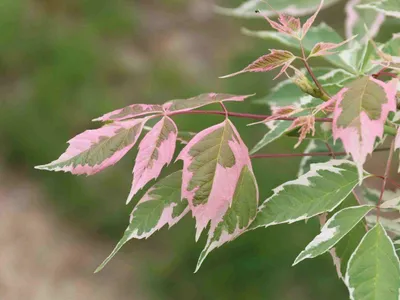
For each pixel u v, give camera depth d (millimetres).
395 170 1582
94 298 2096
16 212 2307
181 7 3260
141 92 2746
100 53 2844
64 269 2188
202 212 784
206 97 840
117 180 2391
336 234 792
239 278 2070
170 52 2980
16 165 2467
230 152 797
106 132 813
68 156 806
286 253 2090
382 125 739
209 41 3045
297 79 820
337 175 812
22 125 2506
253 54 2814
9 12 2844
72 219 2328
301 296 2004
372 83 755
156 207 825
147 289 2123
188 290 2092
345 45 985
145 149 803
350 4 1021
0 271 2145
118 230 2293
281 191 812
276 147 2305
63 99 2605
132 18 3086
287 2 1008
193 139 801
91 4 3064
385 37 1510
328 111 802
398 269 766
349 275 769
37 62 2754
